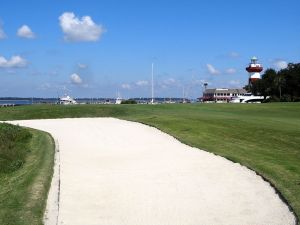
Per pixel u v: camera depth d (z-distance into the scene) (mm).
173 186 13336
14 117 48188
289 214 10508
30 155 19781
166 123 31828
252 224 9867
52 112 49750
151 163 17312
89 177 14750
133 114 45531
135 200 11805
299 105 61938
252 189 12883
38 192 12203
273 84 122938
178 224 9859
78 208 11078
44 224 9609
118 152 20406
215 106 59469
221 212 10734
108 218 10289
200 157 18531
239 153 19266
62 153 20219
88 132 28812
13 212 10258
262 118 38000
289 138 23891
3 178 14859
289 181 13531
